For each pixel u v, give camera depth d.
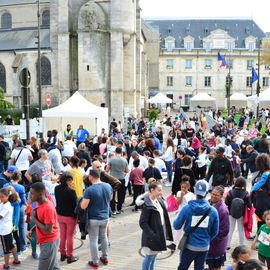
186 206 5.58
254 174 11.38
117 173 10.47
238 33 72.06
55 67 41.34
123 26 38.34
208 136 17.61
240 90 69.38
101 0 38.38
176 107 65.94
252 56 68.94
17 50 42.16
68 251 7.29
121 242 8.52
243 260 4.41
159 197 6.00
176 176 9.31
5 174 8.39
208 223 5.45
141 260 7.44
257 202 7.92
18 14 50.34
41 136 18.72
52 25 41.19
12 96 42.66
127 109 35.06
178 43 70.75
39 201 5.68
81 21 37.34
